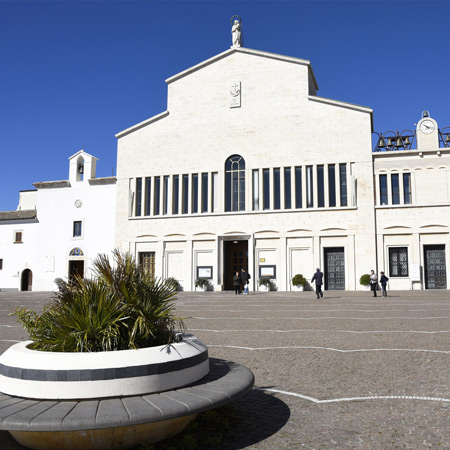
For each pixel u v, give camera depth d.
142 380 4.93
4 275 47.06
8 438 5.34
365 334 13.42
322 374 8.57
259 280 38.81
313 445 5.15
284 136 39.75
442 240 35.66
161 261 41.69
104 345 5.30
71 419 4.23
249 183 40.12
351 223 37.28
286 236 38.75
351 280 36.88
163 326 5.99
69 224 45.31
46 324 5.66
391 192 37.12
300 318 18.16
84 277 5.97
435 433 5.43
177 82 43.53
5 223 47.81
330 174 38.44
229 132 41.31
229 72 42.09
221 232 40.34
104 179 44.41
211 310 22.11
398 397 6.96
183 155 42.31
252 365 9.43
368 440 5.27
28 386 4.83
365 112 38.00
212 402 4.79
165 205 42.62
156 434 4.92
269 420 6.02
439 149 36.16
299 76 40.09
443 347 10.98
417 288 35.62
